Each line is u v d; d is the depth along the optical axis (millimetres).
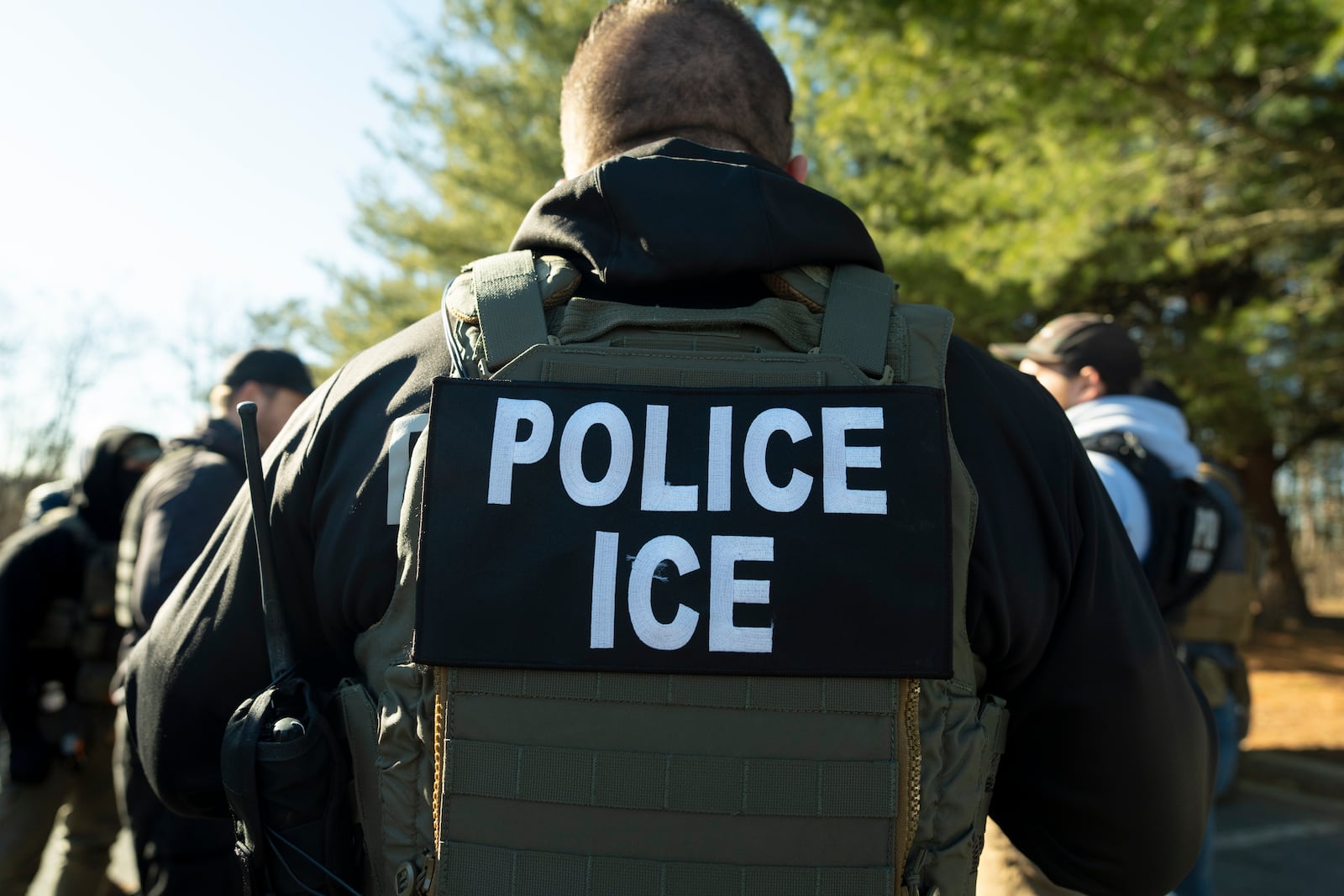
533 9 8984
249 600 1071
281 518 1030
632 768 848
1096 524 969
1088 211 5598
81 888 2988
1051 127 5648
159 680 1109
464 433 902
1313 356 8406
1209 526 2600
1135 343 2777
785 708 850
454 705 871
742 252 952
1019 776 1030
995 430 944
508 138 9398
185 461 2348
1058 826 1033
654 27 1169
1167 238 6410
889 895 840
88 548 2955
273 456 1066
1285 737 6316
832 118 6199
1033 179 5781
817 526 871
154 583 2125
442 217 10914
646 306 966
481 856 859
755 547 869
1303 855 4363
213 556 1126
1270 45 5023
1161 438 2609
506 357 938
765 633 854
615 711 855
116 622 2961
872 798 843
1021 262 5773
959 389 954
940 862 871
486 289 973
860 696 851
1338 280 8359
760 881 837
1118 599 964
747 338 945
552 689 862
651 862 841
